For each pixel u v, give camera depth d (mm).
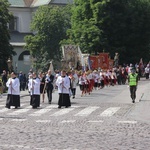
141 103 41156
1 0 94375
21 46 123438
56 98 49688
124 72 81688
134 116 30984
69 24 116562
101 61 88250
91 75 59031
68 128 24797
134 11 103062
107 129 24250
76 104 41219
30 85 38156
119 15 101688
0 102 45562
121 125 26062
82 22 102688
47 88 42969
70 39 104000
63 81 37875
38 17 115062
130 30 103188
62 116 31500
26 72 122750
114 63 92750
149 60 107000
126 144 19062
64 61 78688
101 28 101562
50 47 114625
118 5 102250
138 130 23766
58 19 115250
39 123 27391
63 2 127812
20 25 130375
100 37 99375
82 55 81875
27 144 19109
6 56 93188
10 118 30406
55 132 23109
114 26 101812
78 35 101188
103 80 67188
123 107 37656
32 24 117000
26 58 123375
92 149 17734
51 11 115875
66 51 79000
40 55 114875
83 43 100062
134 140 20250
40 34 115250
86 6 103250
